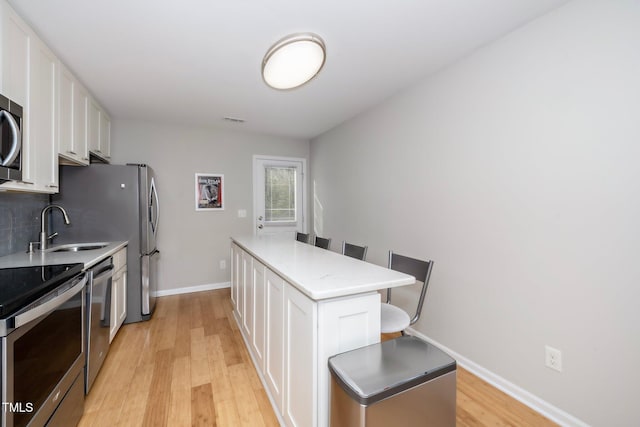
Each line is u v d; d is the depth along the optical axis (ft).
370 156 10.25
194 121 11.84
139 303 9.39
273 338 5.40
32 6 5.00
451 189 7.09
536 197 5.37
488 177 6.21
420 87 8.00
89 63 7.01
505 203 5.89
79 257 6.21
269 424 5.05
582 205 4.75
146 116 11.12
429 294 7.74
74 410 4.75
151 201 9.86
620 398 4.37
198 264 12.92
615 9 4.36
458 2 4.92
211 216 13.12
